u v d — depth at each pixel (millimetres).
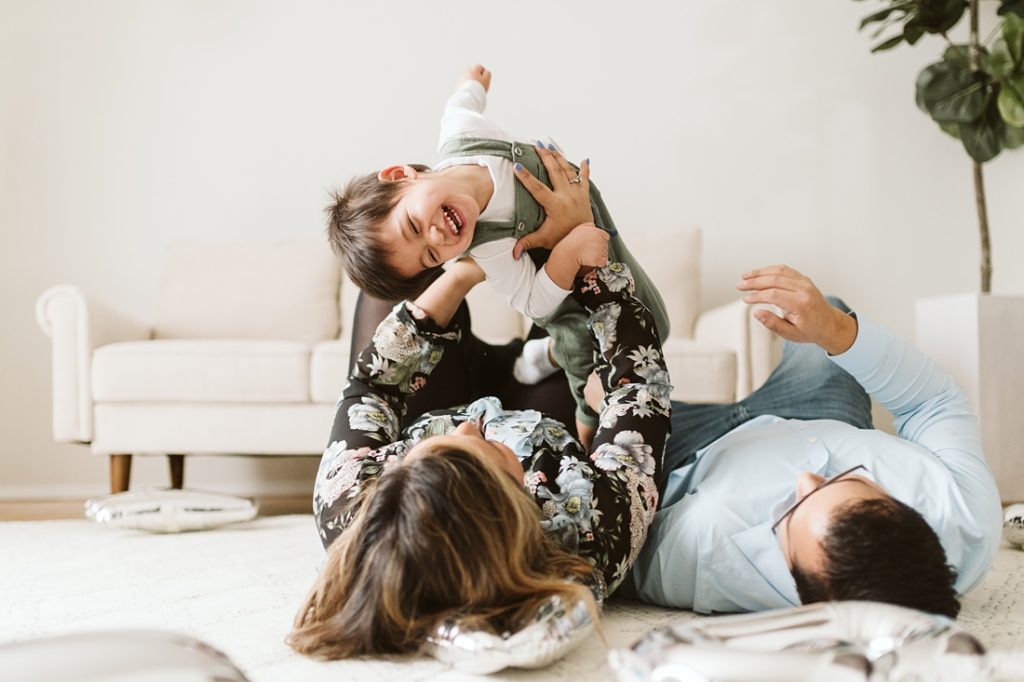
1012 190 3613
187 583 1503
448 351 1617
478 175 1349
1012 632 1093
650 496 1130
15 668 634
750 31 3609
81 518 2838
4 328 3449
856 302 3611
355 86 3586
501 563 920
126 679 631
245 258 3354
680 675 712
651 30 3611
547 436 1158
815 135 3609
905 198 3615
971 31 3129
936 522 1073
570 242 1299
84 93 3508
